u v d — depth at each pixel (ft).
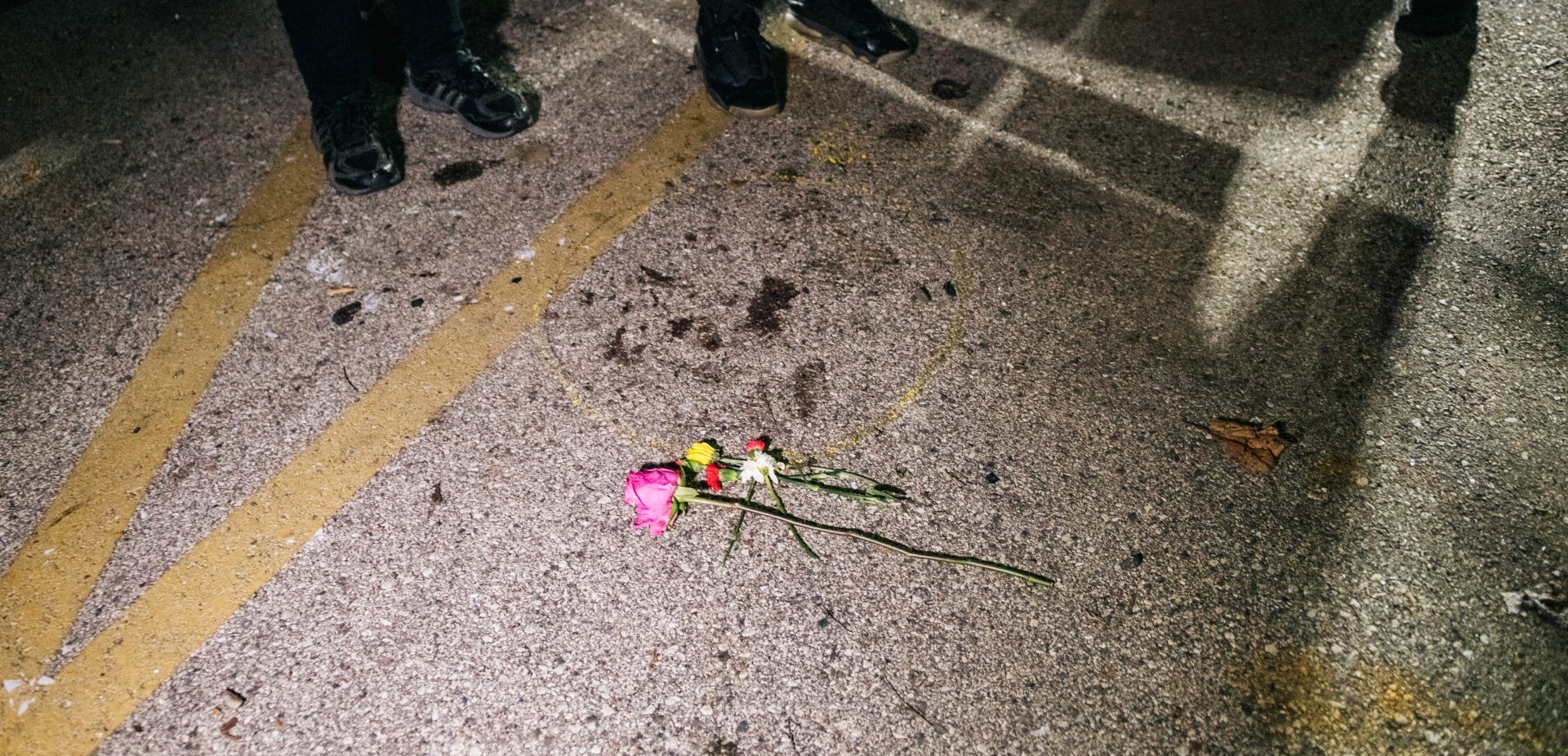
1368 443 6.22
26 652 5.58
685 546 5.90
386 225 7.93
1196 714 5.22
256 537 6.02
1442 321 6.86
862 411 6.53
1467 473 6.05
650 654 5.47
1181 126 8.47
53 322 7.34
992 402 6.54
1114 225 7.65
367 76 8.14
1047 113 8.66
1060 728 5.18
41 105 9.23
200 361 7.01
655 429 6.47
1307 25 9.30
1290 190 7.85
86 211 8.19
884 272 7.38
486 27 9.82
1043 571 5.74
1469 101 8.45
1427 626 5.46
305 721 5.28
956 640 5.49
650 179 8.23
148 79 9.43
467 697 5.33
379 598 5.72
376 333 7.12
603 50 9.51
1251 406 6.45
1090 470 6.16
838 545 5.88
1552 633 5.39
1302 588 5.63
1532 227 7.43
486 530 5.99
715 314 7.14
